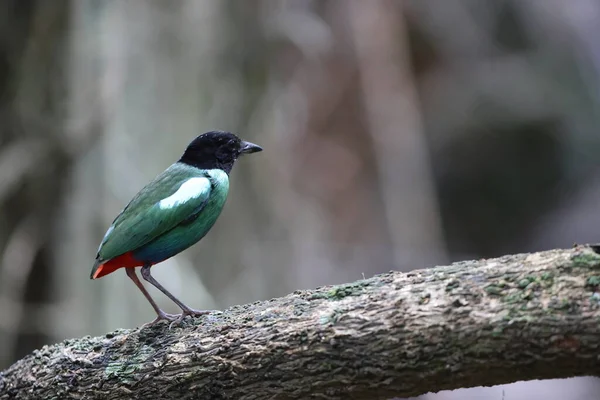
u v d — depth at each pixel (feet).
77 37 43.47
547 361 15.31
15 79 43.70
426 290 16.78
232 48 48.24
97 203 43.55
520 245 81.76
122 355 20.51
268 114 50.16
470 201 81.56
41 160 43.19
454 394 65.05
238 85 48.65
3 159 42.45
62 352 21.35
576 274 15.44
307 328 17.57
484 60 82.07
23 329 42.70
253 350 18.15
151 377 19.60
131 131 44.14
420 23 81.00
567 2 82.74
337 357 17.15
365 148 79.87
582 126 79.41
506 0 81.76
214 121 47.32
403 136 74.84
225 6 47.93
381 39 75.25
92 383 20.39
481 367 15.94
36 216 43.57
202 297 44.34
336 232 78.13
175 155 45.50
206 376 18.84
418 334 16.31
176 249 23.58
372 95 75.10
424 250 73.61
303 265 54.70
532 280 15.75
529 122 77.82
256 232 49.42
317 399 17.66
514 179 80.12
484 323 15.70
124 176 43.80
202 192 23.68
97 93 43.42
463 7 81.71
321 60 70.18
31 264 42.83
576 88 80.59
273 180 50.49
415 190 74.79
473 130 78.74
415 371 16.48
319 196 78.13
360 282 18.22
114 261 23.04
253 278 48.75
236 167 49.06
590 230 78.74
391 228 74.64
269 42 49.85
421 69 82.74
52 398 20.84
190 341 19.52
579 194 80.94
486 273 16.47
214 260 47.75
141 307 42.93
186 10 46.11
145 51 44.83
